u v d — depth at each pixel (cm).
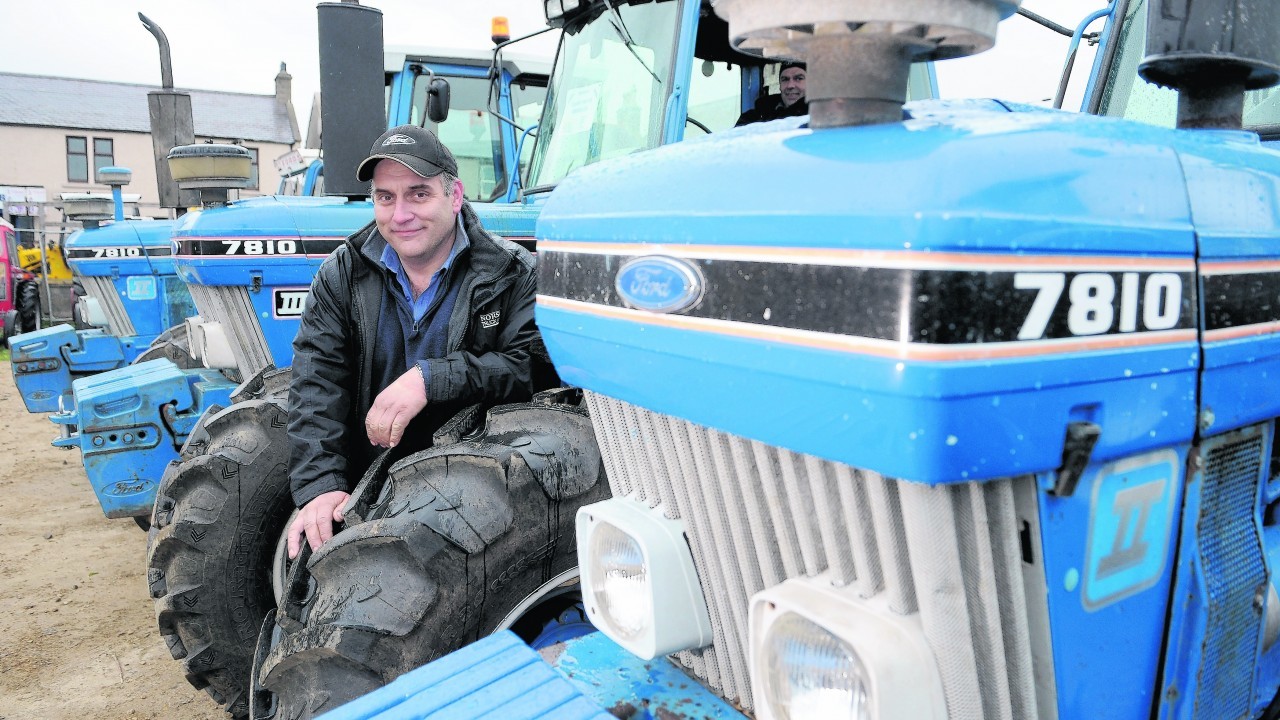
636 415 131
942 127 94
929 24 95
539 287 137
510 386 224
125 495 395
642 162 122
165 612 283
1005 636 103
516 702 116
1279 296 117
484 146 623
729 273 100
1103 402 96
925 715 99
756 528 117
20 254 1466
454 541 165
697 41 331
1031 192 88
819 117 103
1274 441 141
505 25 529
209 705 336
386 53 598
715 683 136
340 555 170
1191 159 107
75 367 671
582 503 177
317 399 230
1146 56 130
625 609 133
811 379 93
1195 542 115
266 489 285
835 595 106
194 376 408
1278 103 190
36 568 475
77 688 349
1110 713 109
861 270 87
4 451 734
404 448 229
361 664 161
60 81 4194
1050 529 99
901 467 88
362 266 236
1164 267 100
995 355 86
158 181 732
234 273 352
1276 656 141
